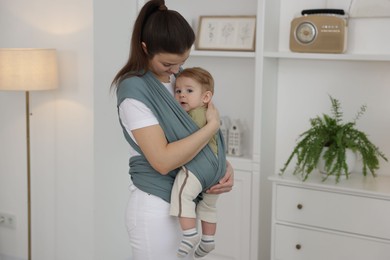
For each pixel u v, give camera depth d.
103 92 3.16
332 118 3.29
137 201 2.02
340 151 2.93
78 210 3.22
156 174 2.00
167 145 1.88
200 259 3.49
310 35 3.12
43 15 3.19
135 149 2.00
